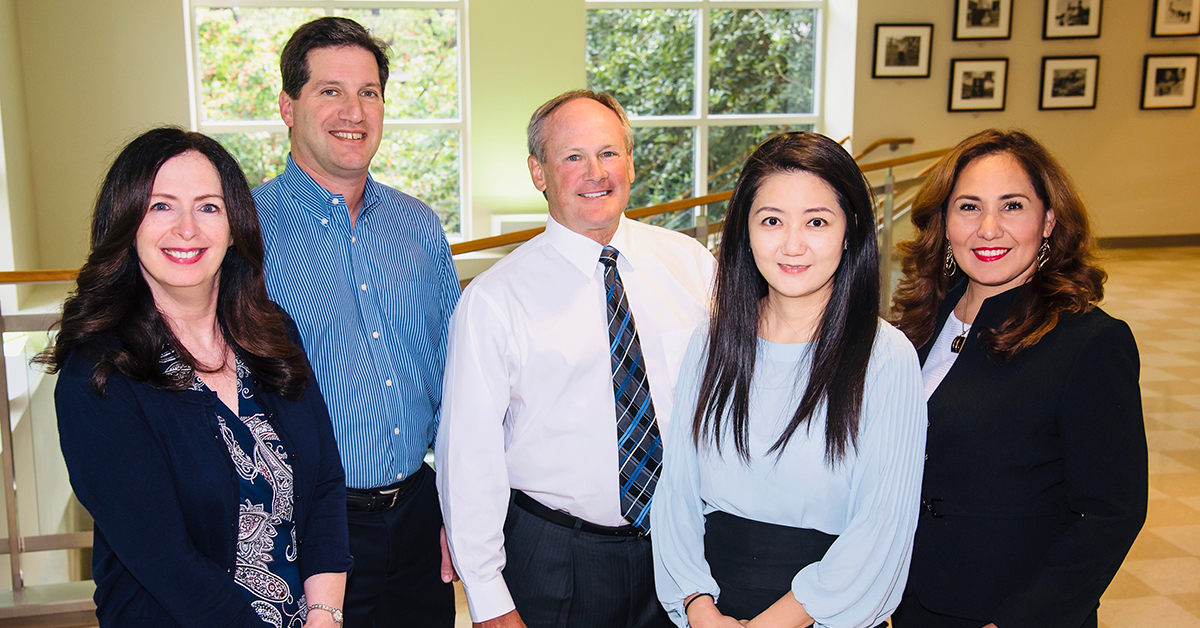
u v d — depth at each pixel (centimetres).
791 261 133
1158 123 850
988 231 146
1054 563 134
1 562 296
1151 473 379
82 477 124
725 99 803
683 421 150
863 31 789
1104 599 279
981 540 144
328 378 177
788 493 138
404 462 183
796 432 137
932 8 796
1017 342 140
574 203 168
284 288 175
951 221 153
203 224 133
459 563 166
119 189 129
